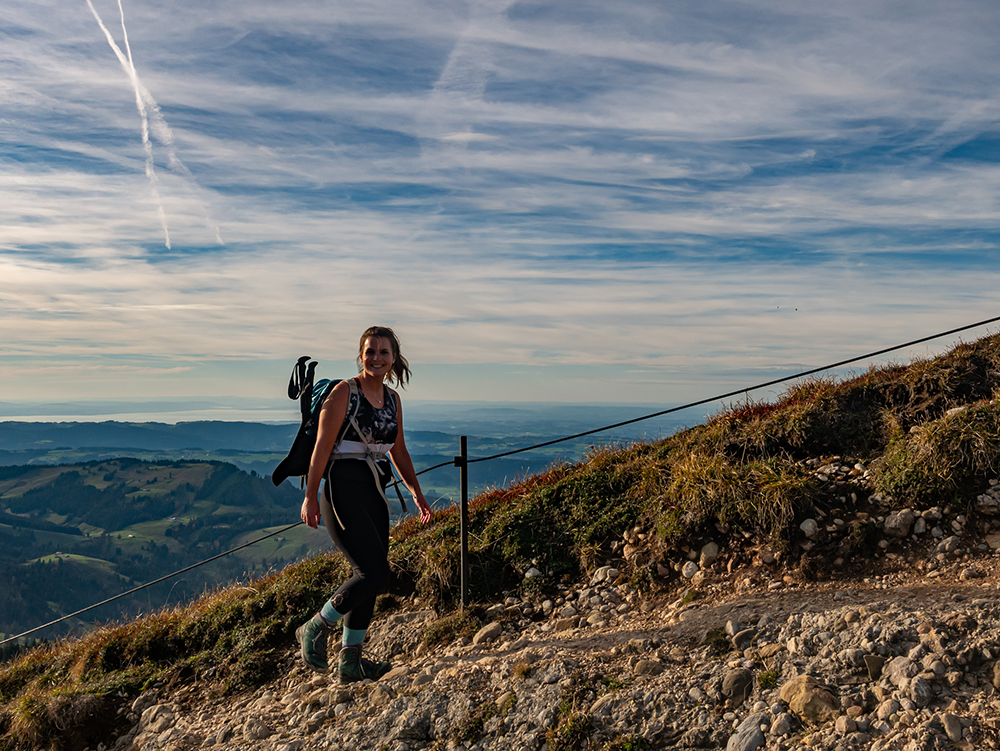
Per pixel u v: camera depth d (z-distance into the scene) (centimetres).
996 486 449
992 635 300
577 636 452
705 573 487
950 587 381
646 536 547
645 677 352
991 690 269
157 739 475
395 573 611
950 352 702
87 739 518
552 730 329
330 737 384
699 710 315
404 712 378
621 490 621
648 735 308
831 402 650
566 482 648
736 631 379
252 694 511
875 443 589
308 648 411
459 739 346
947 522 447
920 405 610
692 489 537
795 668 323
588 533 573
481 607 541
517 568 572
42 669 728
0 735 546
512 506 658
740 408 748
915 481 476
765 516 490
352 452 397
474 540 605
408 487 452
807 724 285
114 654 652
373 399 406
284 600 610
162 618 681
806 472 547
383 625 553
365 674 430
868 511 484
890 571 428
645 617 460
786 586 441
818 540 467
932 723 258
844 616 355
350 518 391
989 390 600
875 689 290
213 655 582
